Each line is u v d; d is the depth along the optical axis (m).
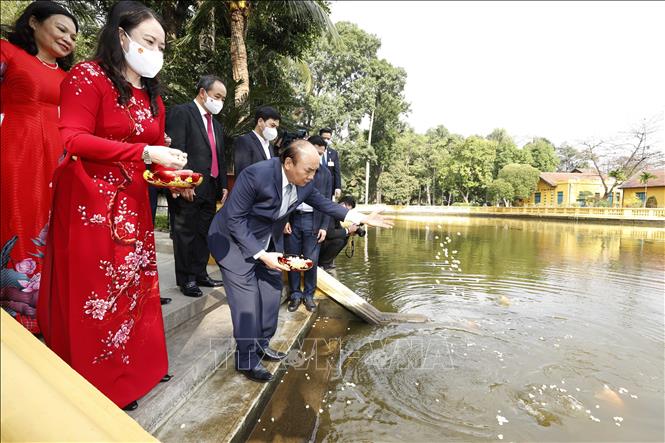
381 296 4.63
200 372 2.08
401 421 2.05
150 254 1.69
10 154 1.66
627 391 2.45
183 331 2.49
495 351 3.00
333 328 3.47
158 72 1.63
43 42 1.76
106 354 1.47
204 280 3.16
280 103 7.50
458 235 13.41
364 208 32.31
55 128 1.81
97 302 1.43
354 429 1.96
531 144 42.75
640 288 5.23
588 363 2.84
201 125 2.96
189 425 1.72
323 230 3.69
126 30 1.46
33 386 0.86
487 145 36.97
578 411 2.21
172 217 2.88
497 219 27.97
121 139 1.53
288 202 2.23
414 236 12.52
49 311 1.44
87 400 0.97
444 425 2.03
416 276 5.79
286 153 2.08
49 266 1.43
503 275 6.01
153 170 1.66
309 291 3.60
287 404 2.16
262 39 10.85
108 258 1.45
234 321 2.14
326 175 3.86
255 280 2.20
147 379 1.66
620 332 3.50
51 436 0.84
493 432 1.99
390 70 31.67
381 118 33.72
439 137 51.34
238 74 7.88
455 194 41.69
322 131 5.41
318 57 28.67
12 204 1.67
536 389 2.44
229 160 7.14
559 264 7.21
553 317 3.90
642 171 29.27
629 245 10.92
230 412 1.83
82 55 5.57
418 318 3.74
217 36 9.98
